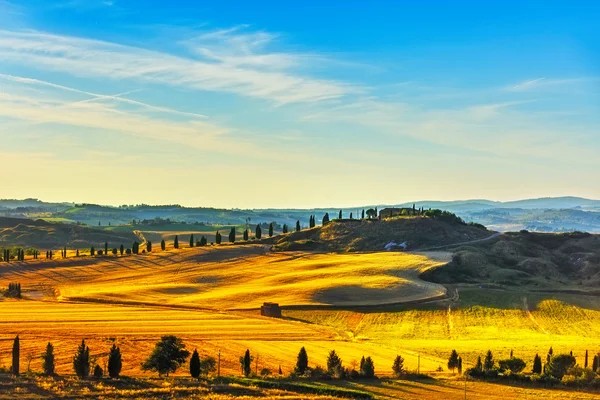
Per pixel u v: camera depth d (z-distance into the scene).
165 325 134.50
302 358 92.56
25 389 73.38
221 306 166.00
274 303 157.75
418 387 85.81
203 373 89.75
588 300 176.12
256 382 83.44
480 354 109.25
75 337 118.31
